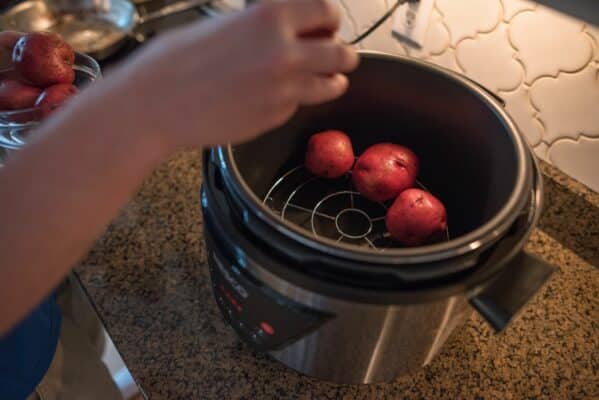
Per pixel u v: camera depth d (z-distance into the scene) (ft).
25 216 0.83
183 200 2.01
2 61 2.18
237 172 1.22
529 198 1.25
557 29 1.82
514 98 2.09
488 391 1.57
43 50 2.00
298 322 1.23
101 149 0.83
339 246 1.08
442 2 2.11
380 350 1.36
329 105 1.68
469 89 1.46
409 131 1.72
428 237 1.45
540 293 1.80
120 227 1.90
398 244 1.65
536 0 1.82
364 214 1.73
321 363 1.45
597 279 1.84
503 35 1.98
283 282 1.13
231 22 0.82
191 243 1.87
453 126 1.58
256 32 0.80
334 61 0.83
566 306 1.76
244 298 1.28
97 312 1.68
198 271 1.79
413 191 1.49
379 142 1.81
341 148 1.61
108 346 1.89
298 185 1.80
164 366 1.58
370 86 1.63
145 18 2.96
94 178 0.84
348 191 1.79
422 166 1.79
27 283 0.87
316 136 1.65
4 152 2.14
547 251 1.92
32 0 2.84
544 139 2.08
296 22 0.82
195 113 0.82
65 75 2.07
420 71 1.53
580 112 1.92
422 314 1.18
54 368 1.90
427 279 1.09
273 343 1.38
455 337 1.68
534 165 1.32
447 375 1.60
